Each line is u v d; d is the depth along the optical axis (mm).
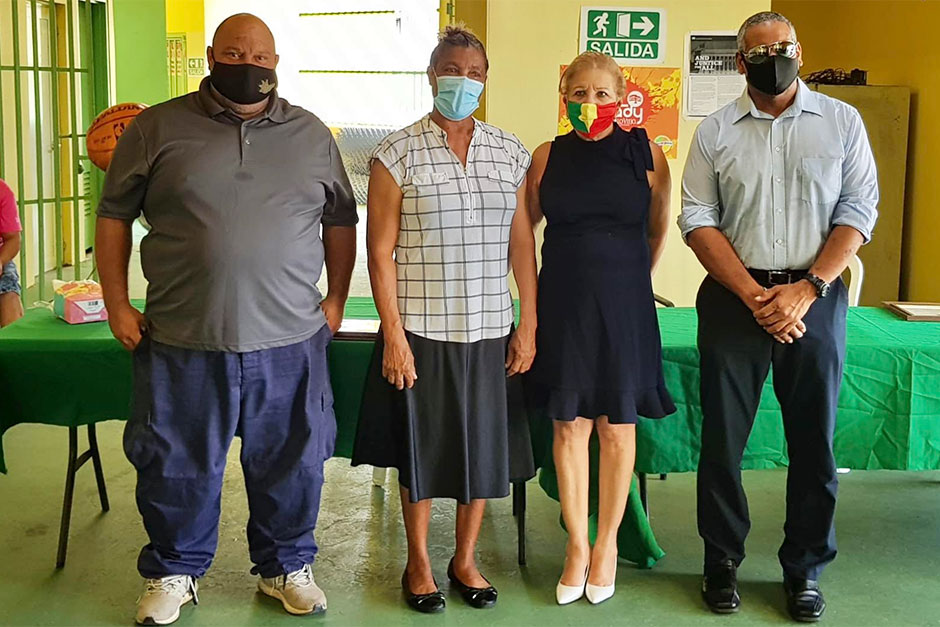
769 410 2973
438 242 2553
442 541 3279
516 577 3004
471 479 2668
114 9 7629
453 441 2648
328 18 12562
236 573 3021
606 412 2664
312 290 2643
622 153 2639
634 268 2654
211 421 2580
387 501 3635
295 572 2781
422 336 2596
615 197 2613
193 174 2436
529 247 2713
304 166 2541
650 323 2701
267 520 2742
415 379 2609
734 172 2609
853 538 3266
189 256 2471
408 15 12109
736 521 2775
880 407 2943
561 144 2688
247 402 2596
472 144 2588
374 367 2678
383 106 12375
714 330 2666
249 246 2475
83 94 7746
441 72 2508
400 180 2545
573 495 2807
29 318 3262
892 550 3174
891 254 5902
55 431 4340
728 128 2629
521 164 2672
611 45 4773
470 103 2510
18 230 4332
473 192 2553
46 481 3746
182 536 2674
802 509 2703
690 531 3352
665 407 2766
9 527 3320
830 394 2617
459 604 2818
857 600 2834
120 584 2934
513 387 2760
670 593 2893
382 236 2578
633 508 3008
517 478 2791
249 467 2693
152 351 2561
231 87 2424
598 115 2576
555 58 4801
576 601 2836
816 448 2654
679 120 4840
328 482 3820
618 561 3123
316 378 2684
